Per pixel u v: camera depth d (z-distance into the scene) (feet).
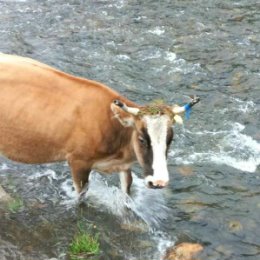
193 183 14.46
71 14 25.80
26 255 11.73
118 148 12.64
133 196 13.94
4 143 13.16
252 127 17.06
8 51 21.50
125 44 22.54
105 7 26.66
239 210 13.47
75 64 20.71
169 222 13.05
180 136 16.55
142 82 19.58
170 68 20.58
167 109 11.56
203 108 18.01
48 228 12.66
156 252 12.06
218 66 20.76
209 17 25.26
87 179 13.24
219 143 16.28
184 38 23.08
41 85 12.70
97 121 12.42
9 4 27.22
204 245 12.30
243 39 23.00
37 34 23.43
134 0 27.53
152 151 11.34
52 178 14.56
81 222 12.95
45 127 12.67
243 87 19.31
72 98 12.59
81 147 12.63
